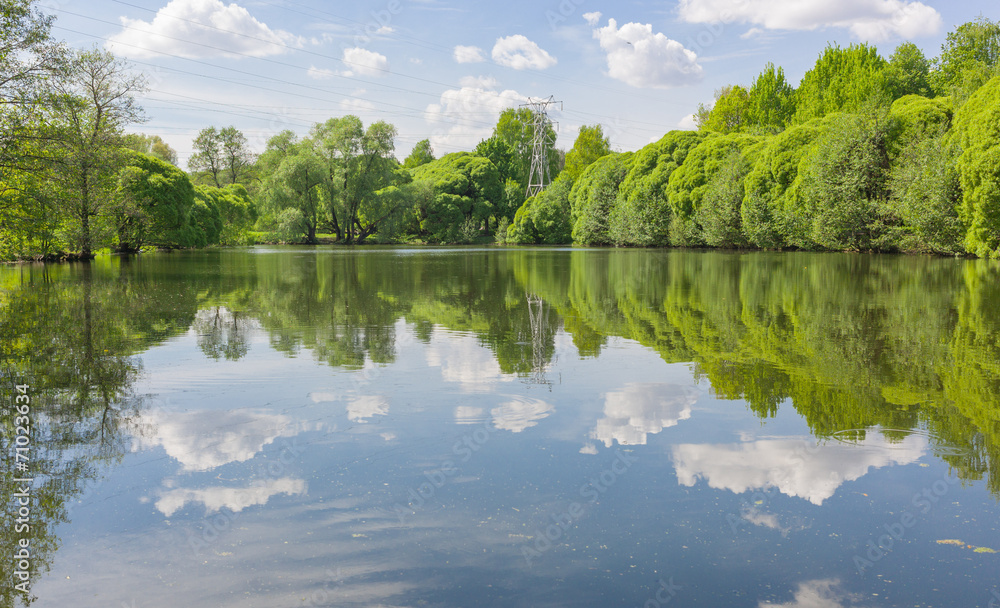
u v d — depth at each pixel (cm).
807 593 283
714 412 545
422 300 1447
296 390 627
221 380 669
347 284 1888
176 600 279
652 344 876
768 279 1902
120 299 1472
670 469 418
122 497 383
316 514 358
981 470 416
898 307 1230
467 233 7969
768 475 409
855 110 4091
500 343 892
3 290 1695
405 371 711
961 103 2844
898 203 2888
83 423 526
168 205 4156
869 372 694
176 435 493
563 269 2548
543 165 8538
